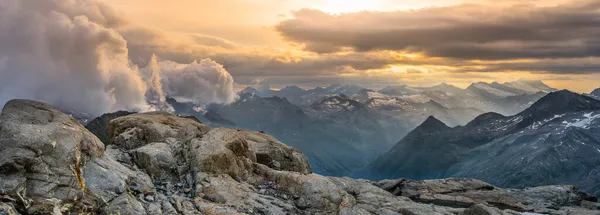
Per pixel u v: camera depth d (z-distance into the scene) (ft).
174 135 127.13
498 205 165.27
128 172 90.33
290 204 98.02
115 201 78.89
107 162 87.71
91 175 81.25
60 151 76.64
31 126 77.46
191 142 114.42
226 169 106.93
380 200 101.76
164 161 107.24
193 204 89.86
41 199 69.46
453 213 99.50
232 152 110.11
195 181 101.30
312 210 96.89
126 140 124.57
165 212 83.61
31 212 66.74
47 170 73.41
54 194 71.67
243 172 110.52
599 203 175.83
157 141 125.18
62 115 87.61
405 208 96.48
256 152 134.41
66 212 71.00
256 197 97.04
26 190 69.46
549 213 151.74
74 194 73.41
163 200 89.56
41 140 75.31
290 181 105.50
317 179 102.83
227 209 87.51
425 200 168.04
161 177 104.73
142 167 107.65
